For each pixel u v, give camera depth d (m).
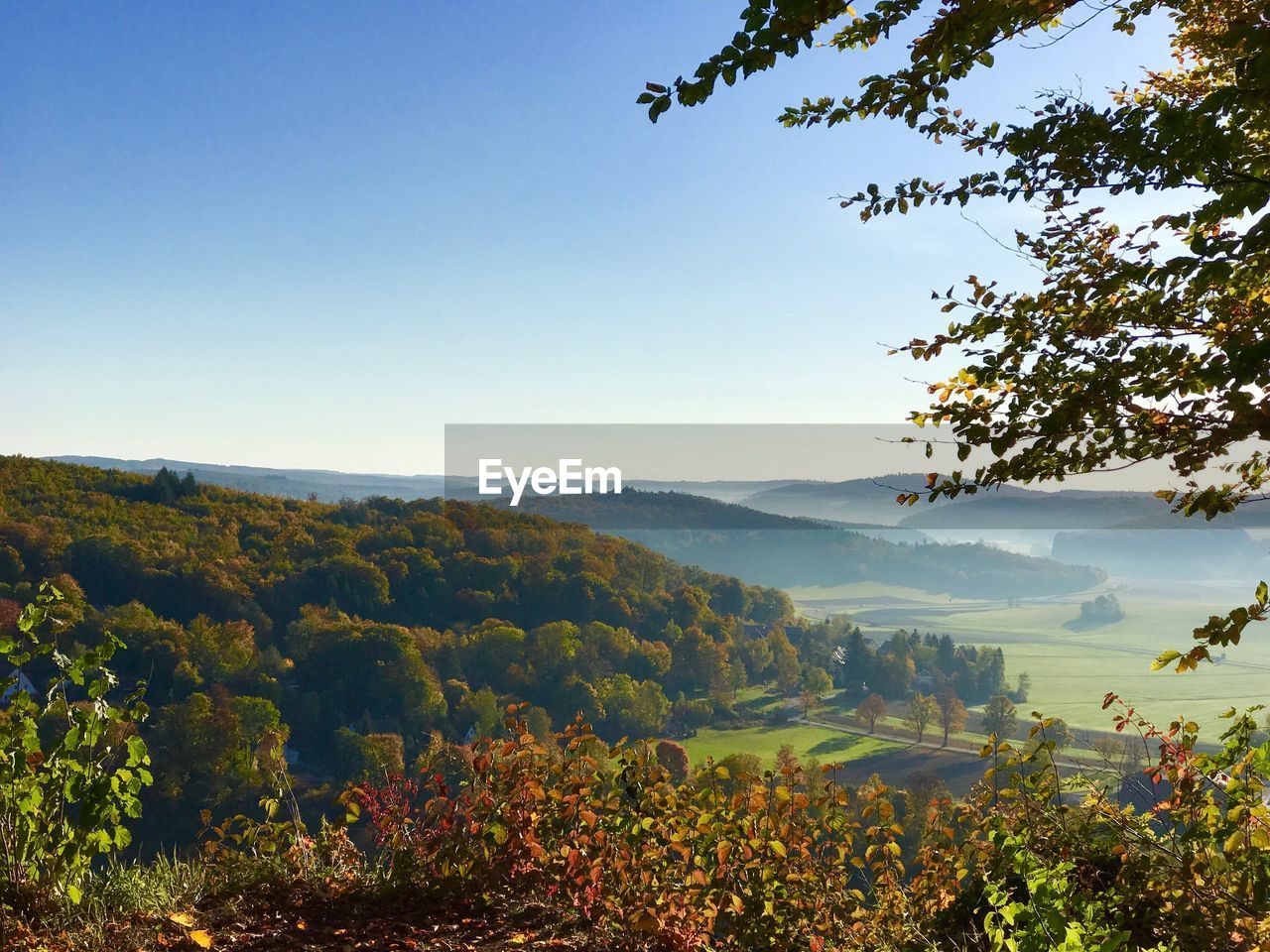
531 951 2.97
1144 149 2.36
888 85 2.53
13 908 2.82
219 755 45.97
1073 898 2.23
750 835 3.51
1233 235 2.62
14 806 2.93
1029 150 2.58
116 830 3.10
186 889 3.30
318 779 53.97
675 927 3.15
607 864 3.40
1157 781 3.03
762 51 2.11
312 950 2.85
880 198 2.93
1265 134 2.46
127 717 3.09
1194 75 3.14
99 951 2.67
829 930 3.42
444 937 3.04
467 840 3.57
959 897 3.61
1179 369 2.39
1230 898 2.68
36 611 3.05
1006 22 2.23
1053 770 3.32
